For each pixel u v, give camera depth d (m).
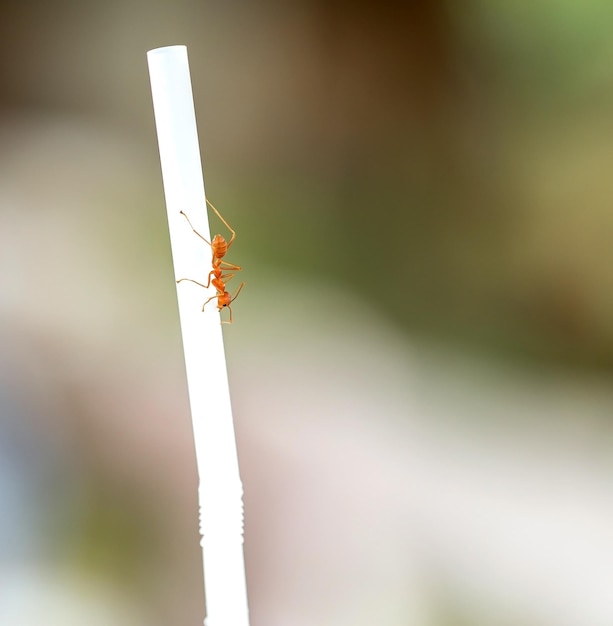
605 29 0.45
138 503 0.40
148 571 0.38
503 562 0.39
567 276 0.48
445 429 0.45
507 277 0.49
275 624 0.37
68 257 0.46
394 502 0.41
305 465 0.42
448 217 0.50
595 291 0.47
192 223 0.26
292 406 0.44
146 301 0.46
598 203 0.47
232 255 0.47
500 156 0.49
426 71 0.50
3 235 0.46
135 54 0.49
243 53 0.50
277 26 0.50
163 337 0.45
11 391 0.42
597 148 0.46
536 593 0.37
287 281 0.48
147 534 0.39
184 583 0.37
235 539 0.27
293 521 0.40
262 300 0.47
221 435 0.27
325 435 0.43
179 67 0.26
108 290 0.46
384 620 0.37
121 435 0.42
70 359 0.43
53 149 0.48
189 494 0.40
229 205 0.49
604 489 0.42
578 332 0.48
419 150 0.50
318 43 0.50
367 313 0.48
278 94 0.50
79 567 0.38
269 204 0.49
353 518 0.40
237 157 0.50
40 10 0.48
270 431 0.43
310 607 0.38
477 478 0.43
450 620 0.38
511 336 0.48
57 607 0.36
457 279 0.49
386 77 0.50
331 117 0.50
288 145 0.50
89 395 0.43
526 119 0.48
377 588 0.38
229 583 0.27
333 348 0.46
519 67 0.48
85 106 0.49
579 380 0.47
